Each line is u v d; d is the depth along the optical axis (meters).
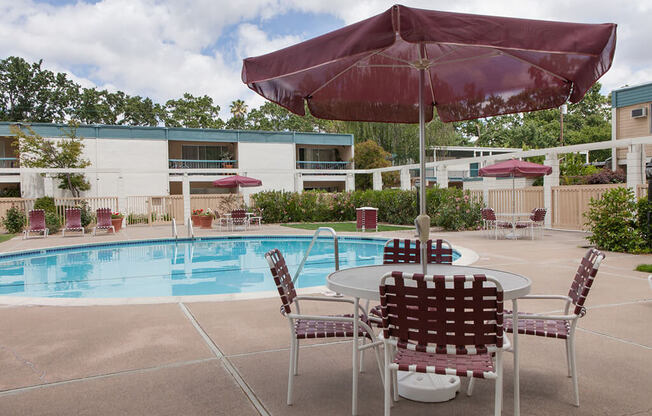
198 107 60.03
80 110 58.03
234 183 19.70
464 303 2.07
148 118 61.19
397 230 16.36
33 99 56.09
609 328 4.06
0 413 2.54
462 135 59.81
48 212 16.97
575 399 2.59
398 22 2.14
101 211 16.53
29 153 24.78
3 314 4.82
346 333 2.74
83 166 24.88
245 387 2.90
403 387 2.75
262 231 16.91
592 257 2.78
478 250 9.98
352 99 3.96
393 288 2.17
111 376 3.09
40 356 3.51
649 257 8.53
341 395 2.78
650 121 18.84
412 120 4.21
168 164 28.22
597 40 2.25
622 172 18.80
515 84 3.69
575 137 47.56
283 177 31.53
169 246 13.70
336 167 34.59
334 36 2.36
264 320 4.52
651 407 2.54
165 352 3.58
